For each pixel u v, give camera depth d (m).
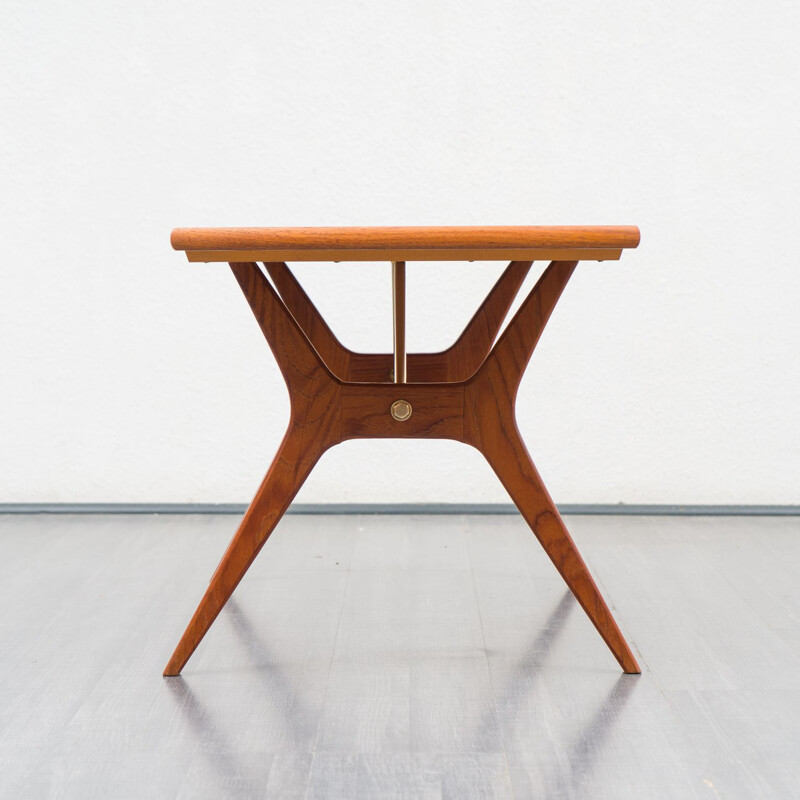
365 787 1.01
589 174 2.04
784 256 2.07
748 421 2.13
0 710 1.19
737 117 2.02
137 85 2.02
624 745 1.10
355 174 2.05
